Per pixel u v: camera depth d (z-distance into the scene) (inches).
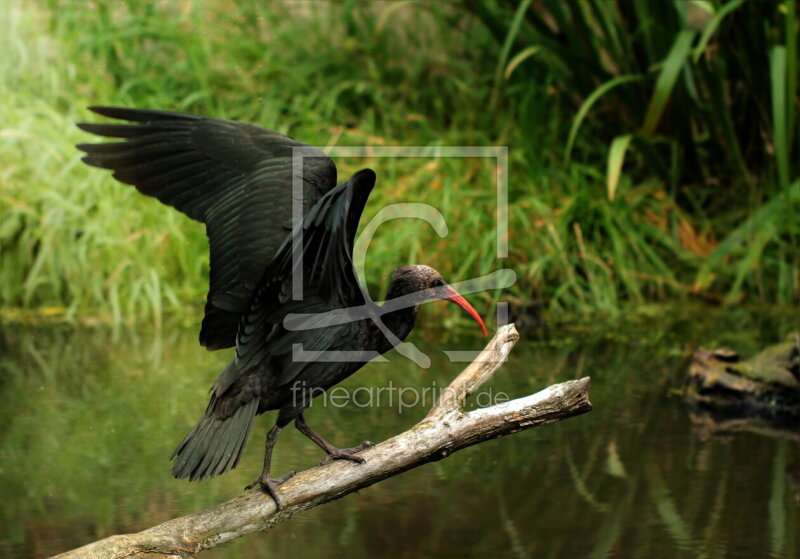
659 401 370.0
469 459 319.6
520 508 277.3
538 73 588.1
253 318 221.8
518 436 341.4
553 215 518.3
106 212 521.7
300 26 649.6
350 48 636.1
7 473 303.4
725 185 559.5
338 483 222.1
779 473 300.2
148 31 598.2
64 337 463.2
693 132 553.6
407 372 403.5
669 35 534.9
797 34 521.3
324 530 264.8
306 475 223.3
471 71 630.5
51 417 354.3
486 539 255.6
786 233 526.6
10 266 519.5
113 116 232.8
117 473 303.9
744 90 548.7
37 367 415.2
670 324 471.5
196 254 534.6
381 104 591.8
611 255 514.9
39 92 581.3
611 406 364.5
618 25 564.1
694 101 534.0
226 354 438.9
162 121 236.2
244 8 636.7
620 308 501.7
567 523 266.1
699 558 244.7
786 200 487.8
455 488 293.6
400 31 661.3
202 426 219.3
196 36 612.1
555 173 549.3
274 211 231.3
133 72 610.5
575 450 324.2
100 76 594.6
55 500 283.7
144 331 475.2
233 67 611.5
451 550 249.4
